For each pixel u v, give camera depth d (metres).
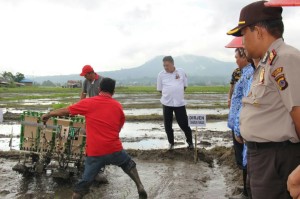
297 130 2.95
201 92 67.44
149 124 19.17
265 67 3.10
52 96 47.56
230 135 15.20
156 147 12.61
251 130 3.18
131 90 78.88
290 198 3.07
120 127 6.94
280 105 3.04
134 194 7.53
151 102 37.22
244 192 6.70
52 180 8.33
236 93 5.80
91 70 8.90
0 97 43.12
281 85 2.93
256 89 3.17
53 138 8.08
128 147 12.62
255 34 3.24
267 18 3.18
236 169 9.15
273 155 3.09
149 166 9.90
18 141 13.80
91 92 9.05
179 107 10.54
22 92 63.62
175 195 7.45
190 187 7.99
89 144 6.66
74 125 8.00
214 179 8.64
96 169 6.70
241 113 3.38
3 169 9.27
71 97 45.72
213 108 29.11
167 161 10.41
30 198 7.15
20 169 8.33
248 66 5.68
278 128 3.05
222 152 10.97
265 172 3.15
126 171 7.12
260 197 3.19
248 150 3.33
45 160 8.30
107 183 8.30
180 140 14.07
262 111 3.12
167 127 10.80
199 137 14.73
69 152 8.02
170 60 10.31
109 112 6.66
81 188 6.66
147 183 8.30
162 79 10.57
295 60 2.92
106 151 6.65
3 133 15.73
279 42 3.13
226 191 7.68
